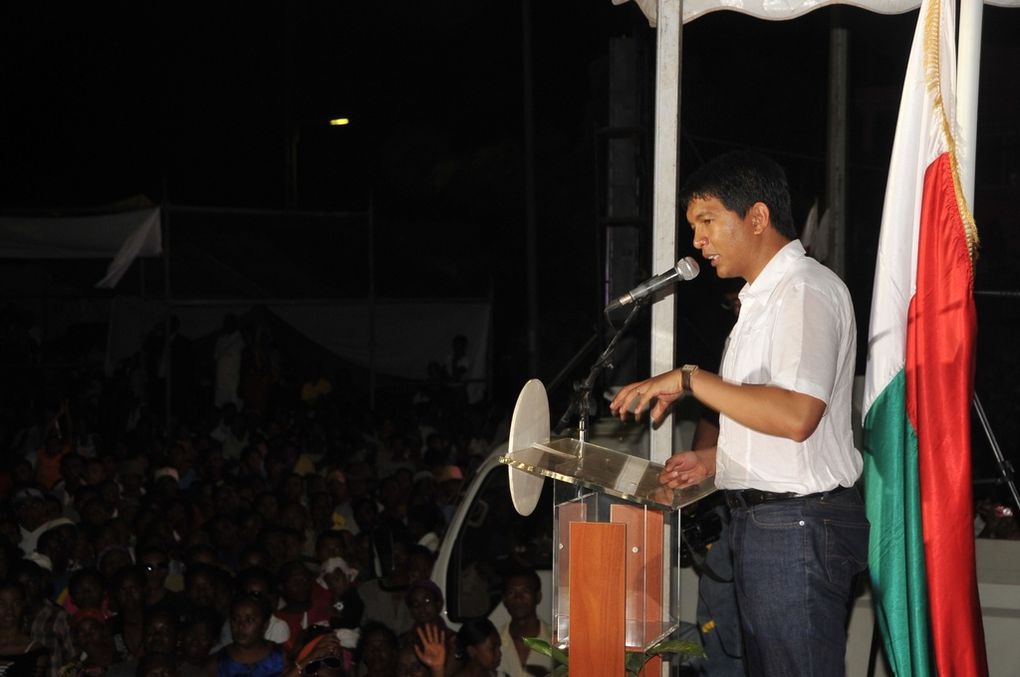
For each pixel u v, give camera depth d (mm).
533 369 14188
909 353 3752
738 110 10523
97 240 12750
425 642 5812
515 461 3221
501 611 6355
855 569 3416
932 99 3799
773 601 3346
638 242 7320
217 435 14414
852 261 8617
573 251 20531
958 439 3635
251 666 6160
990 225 14578
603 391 6758
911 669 3643
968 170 3898
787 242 3445
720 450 3465
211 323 17938
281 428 14352
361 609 6871
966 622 3582
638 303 3572
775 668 3365
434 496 10062
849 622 4840
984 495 9781
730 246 3439
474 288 17391
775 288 3393
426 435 14789
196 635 6191
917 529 3650
